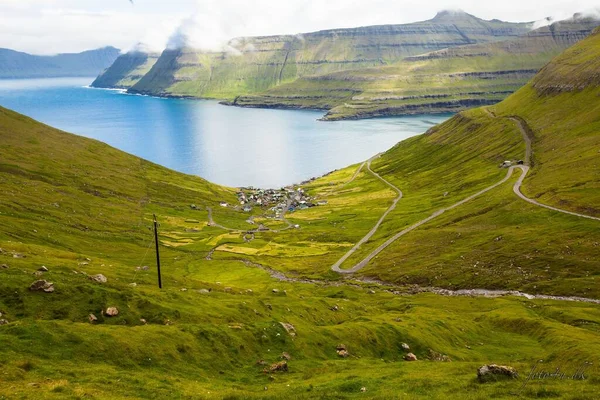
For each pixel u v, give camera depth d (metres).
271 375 58.03
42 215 189.62
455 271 159.75
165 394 45.97
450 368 61.50
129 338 56.22
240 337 65.31
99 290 68.31
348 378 56.06
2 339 49.44
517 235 174.62
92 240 181.50
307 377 58.50
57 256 107.75
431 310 114.75
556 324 101.88
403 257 185.00
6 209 177.62
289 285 153.62
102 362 51.22
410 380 53.31
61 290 65.94
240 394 48.19
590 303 124.31
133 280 93.56
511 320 106.75
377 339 78.44
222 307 79.25
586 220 172.00
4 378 42.62
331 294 140.38
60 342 52.06
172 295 77.81
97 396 42.00
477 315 114.88
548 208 192.50
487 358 82.12
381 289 154.25
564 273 143.00
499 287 143.88
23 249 103.94
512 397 44.31
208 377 54.66
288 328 71.44
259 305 86.44
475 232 190.75
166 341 58.34
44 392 40.69
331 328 78.00
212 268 184.88
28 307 61.47
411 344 79.94
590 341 85.94
